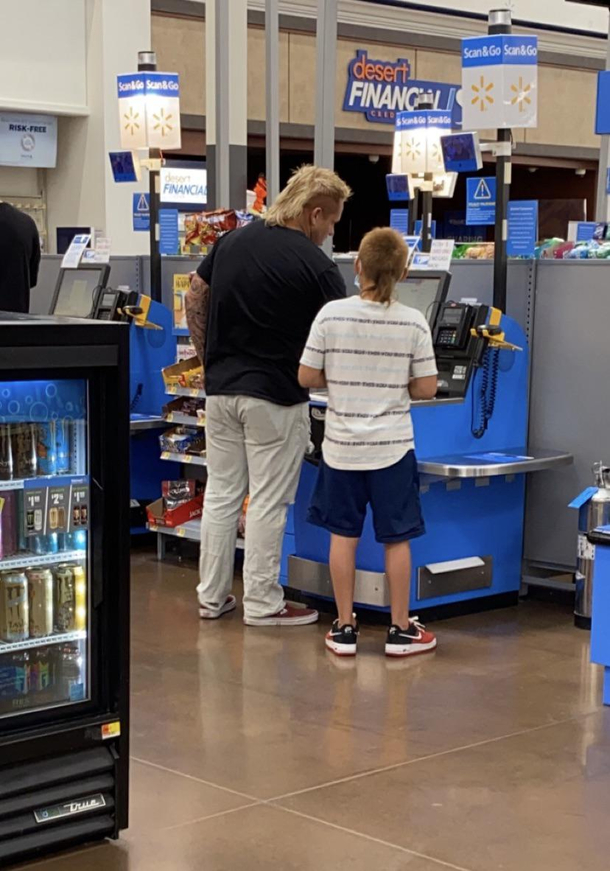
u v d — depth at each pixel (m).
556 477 5.43
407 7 12.54
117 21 10.65
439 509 5.12
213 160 8.00
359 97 12.40
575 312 5.33
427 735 3.81
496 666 4.54
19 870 2.92
